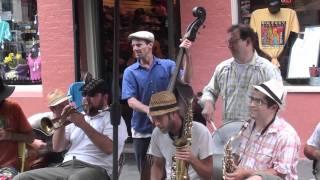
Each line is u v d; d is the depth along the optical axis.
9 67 8.81
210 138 3.95
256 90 3.60
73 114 4.49
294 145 3.57
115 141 4.11
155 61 5.31
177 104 3.83
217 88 4.89
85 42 8.12
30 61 8.70
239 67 4.70
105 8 8.26
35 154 5.26
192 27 4.54
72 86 6.15
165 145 4.04
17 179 4.65
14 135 4.98
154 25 8.33
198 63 7.42
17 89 8.60
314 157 4.41
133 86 5.28
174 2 7.50
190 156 3.78
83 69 8.12
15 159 5.01
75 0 8.02
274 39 7.33
